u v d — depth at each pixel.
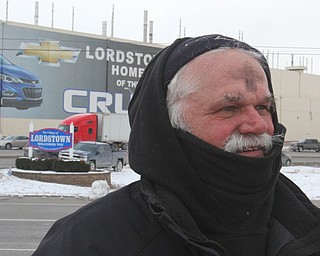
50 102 53.94
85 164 18.91
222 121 1.38
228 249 1.38
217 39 1.47
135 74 59.91
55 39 54.47
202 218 1.37
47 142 19.55
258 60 1.50
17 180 17.97
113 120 38.22
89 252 1.34
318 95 70.44
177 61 1.46
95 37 57.19
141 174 1.44
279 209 1.55
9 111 51.28
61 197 15.24
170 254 1.34
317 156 46.16
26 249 7.55
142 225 1.39
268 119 1.50
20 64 52.25
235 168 1.33
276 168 1.45
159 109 1.42
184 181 1.37
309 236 1.46
